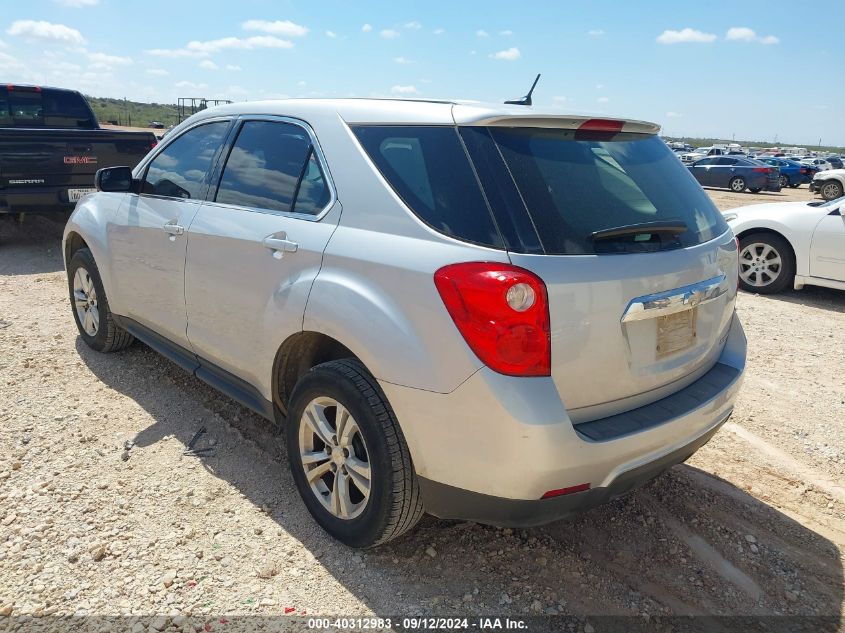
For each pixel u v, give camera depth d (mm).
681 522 3236
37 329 5414
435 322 2371
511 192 2395
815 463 3896
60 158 8031
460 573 2789
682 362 2777
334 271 2729
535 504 2377
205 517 3076
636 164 2861
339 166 2891
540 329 2270
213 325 3494
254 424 3992
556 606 2639
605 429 2432
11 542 2840
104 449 3621
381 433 2570
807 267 7719
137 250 4086
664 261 2600
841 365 5539
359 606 2580
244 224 3256
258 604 2568
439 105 2756
